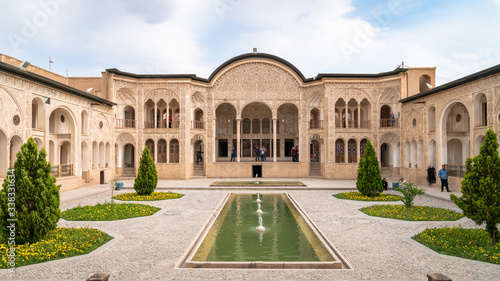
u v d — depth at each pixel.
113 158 26.06
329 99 27.14
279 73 29.20
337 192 19.56
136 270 6.84
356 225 10.92
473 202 8.65
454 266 7.03
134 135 27.27
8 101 14.79
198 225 10.95
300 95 29.09
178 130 27.36
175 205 14.90
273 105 29.08
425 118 22.19
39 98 17.17
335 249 8.23
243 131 34.06
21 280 6.24
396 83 26.20
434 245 8.40
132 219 11.79
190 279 6.40
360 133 27.27
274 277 6.52
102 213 12.49
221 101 29.02
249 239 9.47
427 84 25.36
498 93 15.44
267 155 33.91
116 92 26.27
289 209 14.42
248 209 14.44
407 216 11.98
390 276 6.53
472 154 17.36
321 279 6.41
